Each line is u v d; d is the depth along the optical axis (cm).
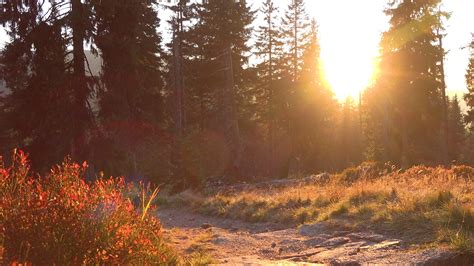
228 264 651
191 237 995
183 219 1358
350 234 834
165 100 4466
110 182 516
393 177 1568
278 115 4794
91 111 1877
